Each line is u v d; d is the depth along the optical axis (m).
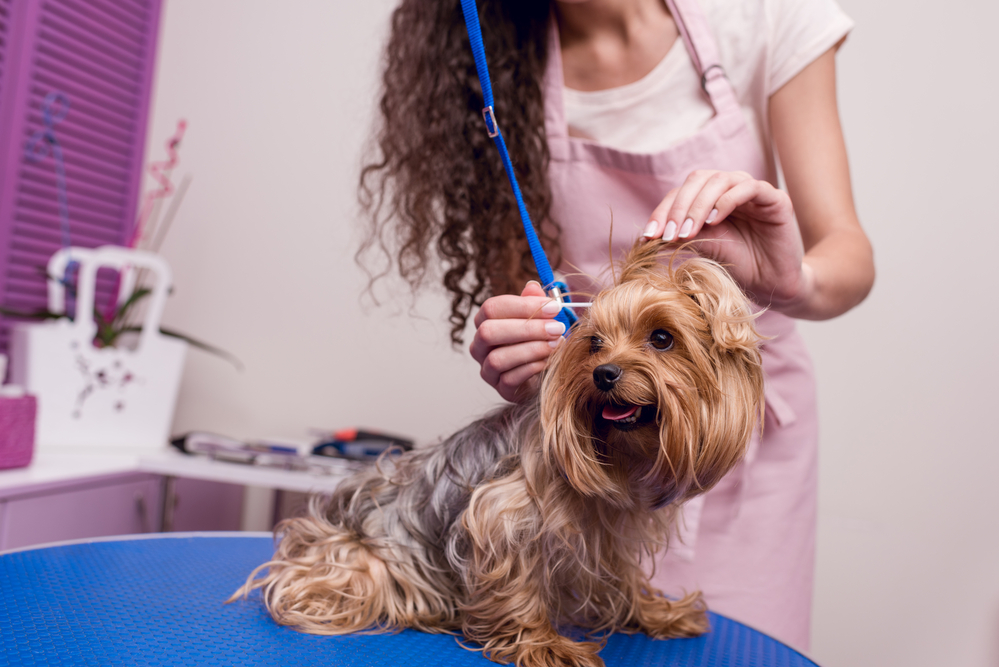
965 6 1.72
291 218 2.26
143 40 2.48
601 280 0.79
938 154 1.74
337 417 2.18
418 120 1.21
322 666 0.66
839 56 1.82
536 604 0.73
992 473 1.70
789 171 1.09
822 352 1.82
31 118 2.16
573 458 0.67
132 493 1.82
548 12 1.17
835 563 1.80
